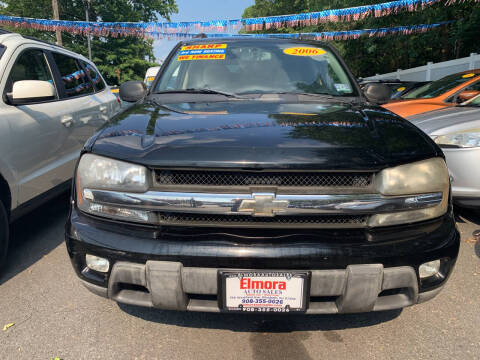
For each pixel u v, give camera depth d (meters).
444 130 3.23
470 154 3.04
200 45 2.98
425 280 1.63
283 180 1.50
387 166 1.51
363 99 2.51
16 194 2.59
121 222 1.60
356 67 20.09
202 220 1.55
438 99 5.10
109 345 1.85
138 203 1.54
